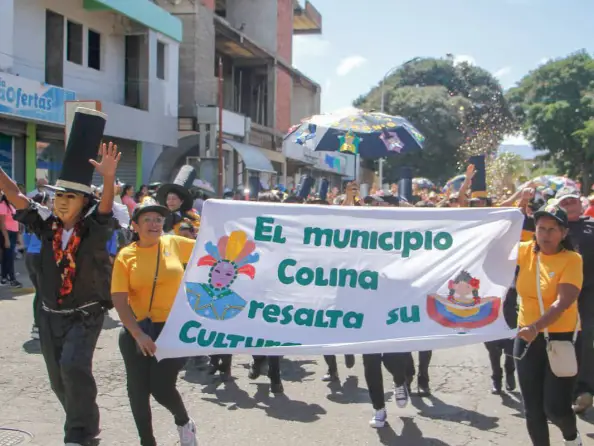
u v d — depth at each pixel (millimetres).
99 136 4633
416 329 4883
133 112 21844
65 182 4570
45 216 4676
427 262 4996
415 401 6727
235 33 30062
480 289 4918
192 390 7047
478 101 58062
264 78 36906
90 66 21406
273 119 35125
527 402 4574
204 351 4613
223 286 4828
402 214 5031
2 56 16453
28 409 6145
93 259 4617
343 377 7664
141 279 4543
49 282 4602
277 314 4855
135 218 4590
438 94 50156
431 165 49625
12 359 7805
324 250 4961
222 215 4926
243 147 26391
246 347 4684
